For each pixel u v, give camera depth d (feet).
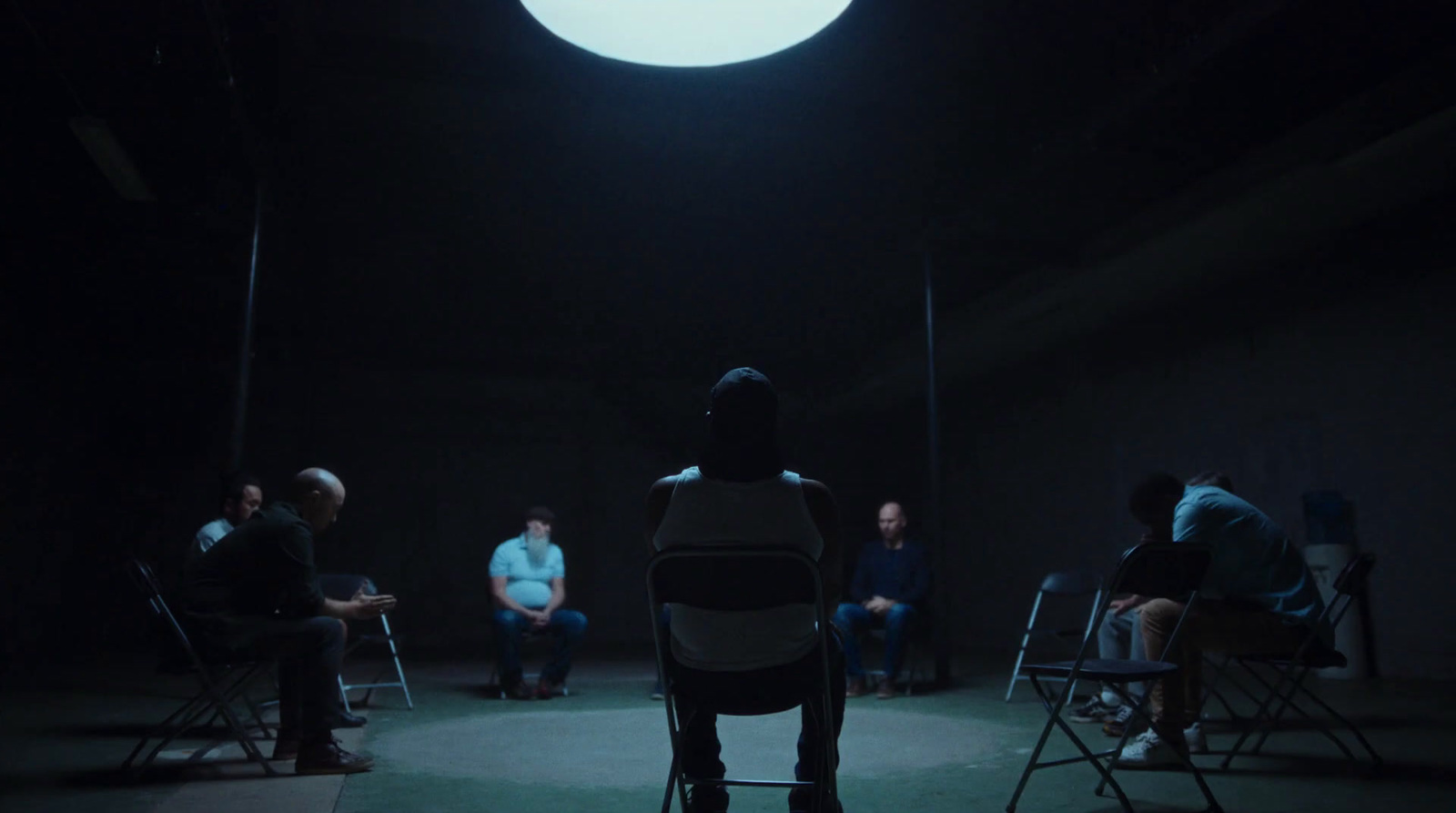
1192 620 11.68
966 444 40.40
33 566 28.99
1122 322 31.01
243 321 19.71
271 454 38.19
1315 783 10.52
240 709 17.17
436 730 14.94
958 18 17.46
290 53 17.48
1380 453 22.11
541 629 19.35
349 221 25.79
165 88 16.51
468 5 17.29
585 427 43.27
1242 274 26.07
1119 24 17.10
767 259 29.17
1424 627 20.81
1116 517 31.40
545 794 10.31
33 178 20.63
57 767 11.56
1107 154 20.20
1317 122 18.72
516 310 33.42
